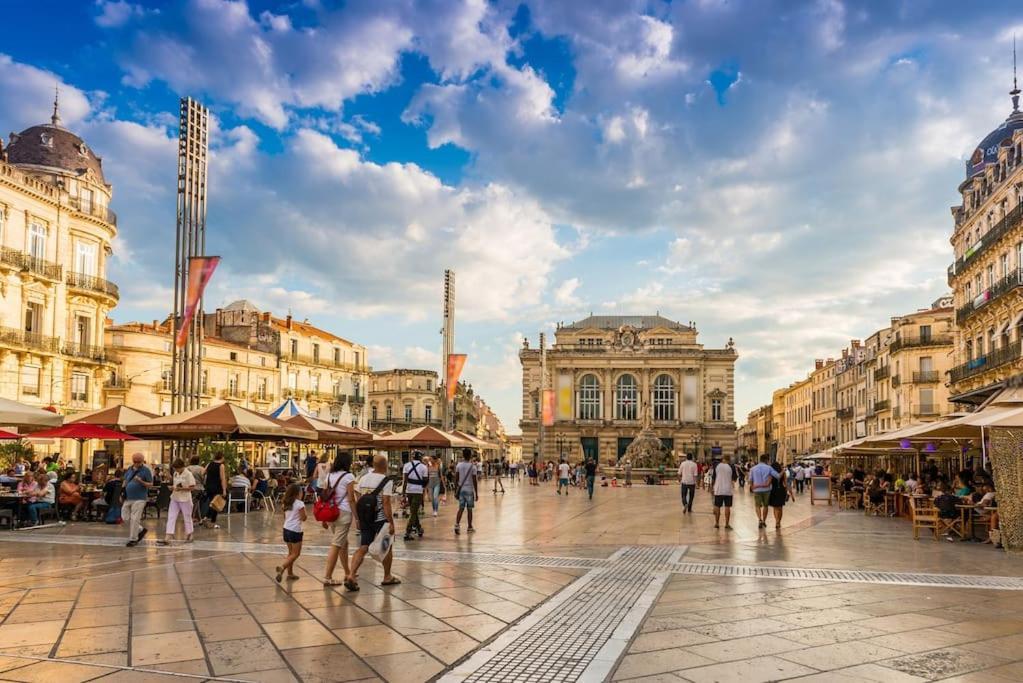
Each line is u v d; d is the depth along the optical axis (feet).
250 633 29.35
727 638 28.99
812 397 337.93
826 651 27.30
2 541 57.31
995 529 57.67
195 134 104.32
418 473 60.80
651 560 49.14
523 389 327.26
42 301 144.46
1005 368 124.36
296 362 260.62
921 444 102.89
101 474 91.61
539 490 156.46
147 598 35.68
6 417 62.64
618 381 322.34
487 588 38.63
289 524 40.34
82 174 158.92
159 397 207.92
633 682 23.90
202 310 102.73
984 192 141.08
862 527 73.77
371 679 24.00
